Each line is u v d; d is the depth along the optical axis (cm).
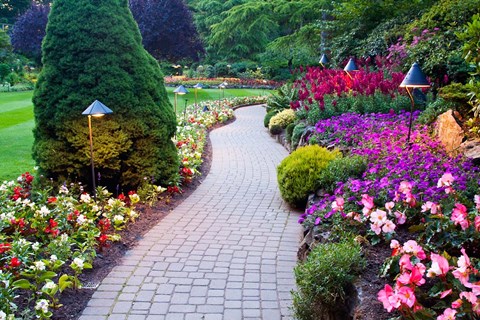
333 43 1519
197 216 492
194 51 2312
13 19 3591
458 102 512
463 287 200
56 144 489
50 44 488
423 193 315
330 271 252
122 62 508
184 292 318
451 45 777
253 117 1533
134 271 351
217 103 1731
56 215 418
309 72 1318
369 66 1230
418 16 1149
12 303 261
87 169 502
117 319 281
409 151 453
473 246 254
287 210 516
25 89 2350
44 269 304
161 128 537
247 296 312
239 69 3039
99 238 379
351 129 653
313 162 515
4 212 407
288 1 2372
